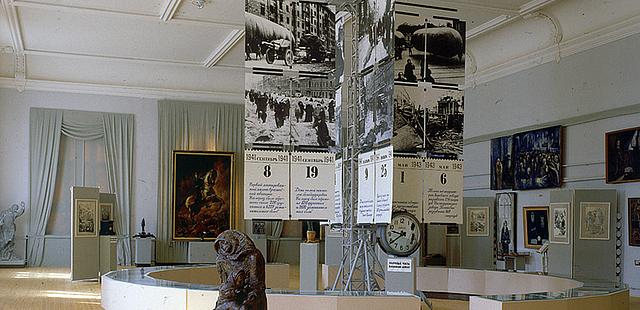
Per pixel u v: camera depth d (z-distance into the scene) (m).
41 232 27.72
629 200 17.89
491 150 23.80
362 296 9.89
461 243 23.97
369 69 12.94
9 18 21.50
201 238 29.48
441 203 13.41
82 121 28.53
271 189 12.55
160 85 29.52
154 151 29.47
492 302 9.53
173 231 29.25
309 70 12.99
